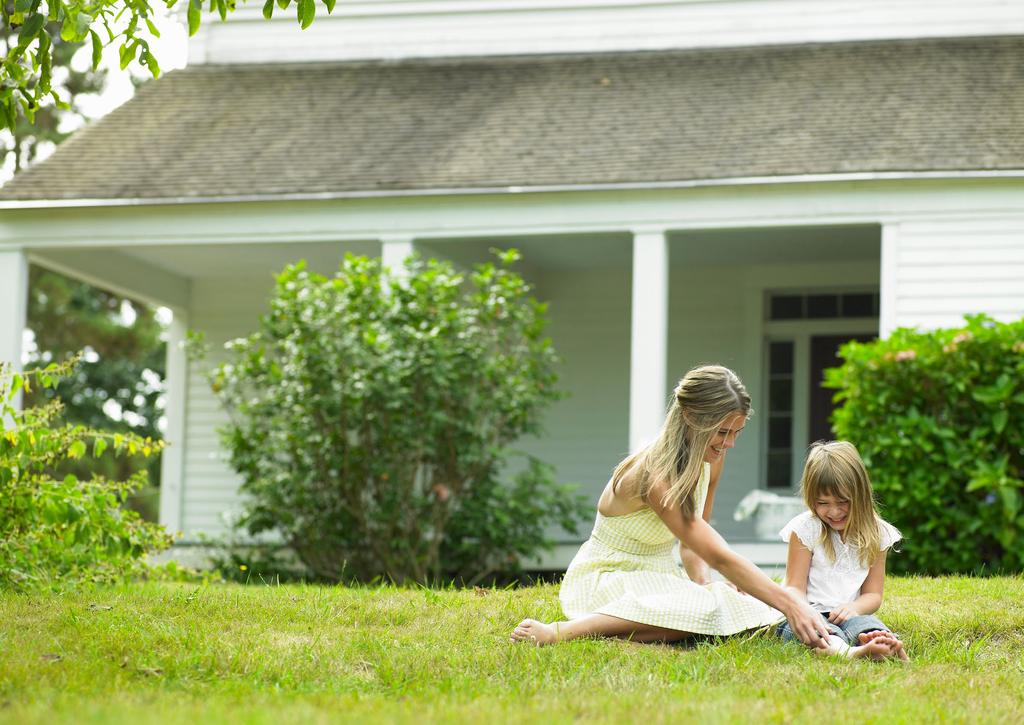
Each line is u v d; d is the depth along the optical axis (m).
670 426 4.56
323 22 13.80
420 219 10.62
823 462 4.72
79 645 4.34
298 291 9.71
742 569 4.45
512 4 13.41
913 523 8.34
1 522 6.09
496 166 10.74
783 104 11.28
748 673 4.03
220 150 11.75
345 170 11.06
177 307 13.80
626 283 13.32
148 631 4.64
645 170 10.29
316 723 3.08
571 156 10.76
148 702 3.50
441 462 9.75
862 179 9.70
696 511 4.58
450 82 12.86
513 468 13.40
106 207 11.02
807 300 13.05
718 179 9.95
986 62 11.60
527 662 4.16
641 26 13.12
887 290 9.76
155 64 5.21
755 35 12.83
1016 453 8.33
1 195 11.14
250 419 10.12
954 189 9.70
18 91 5.62
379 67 13.45
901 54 12.08
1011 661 4.64
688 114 11.36
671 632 4.58
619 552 4.78
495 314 9.69
